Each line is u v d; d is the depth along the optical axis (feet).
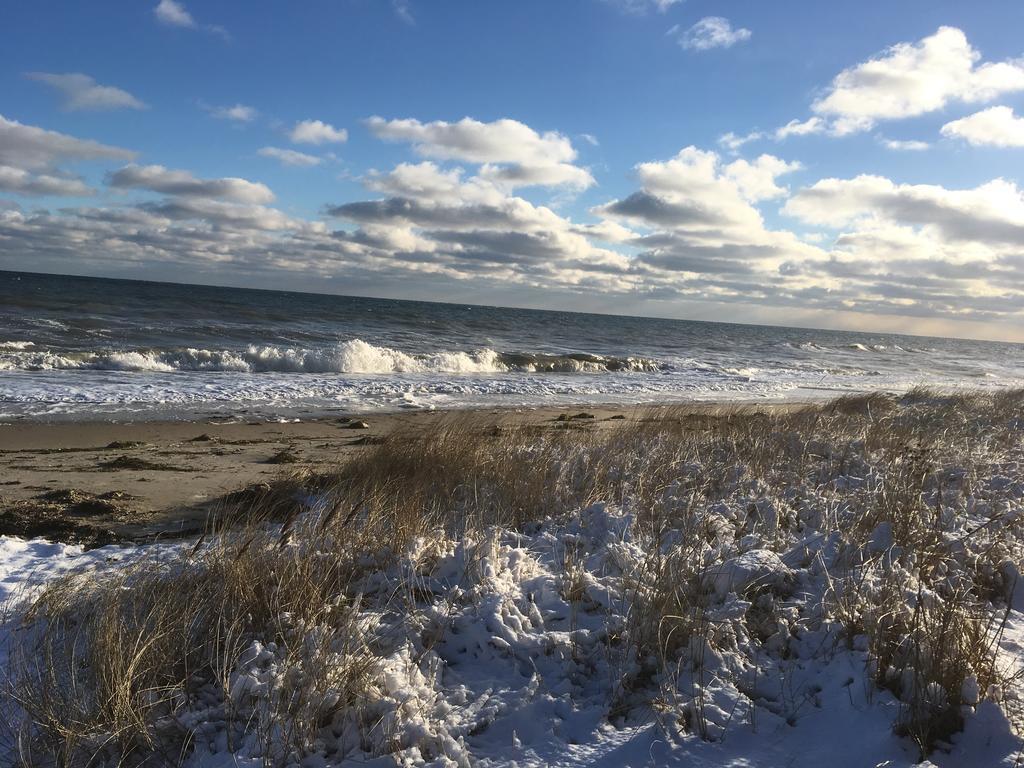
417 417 47.73
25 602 14.44
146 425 40.19
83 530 20.94
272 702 10.34
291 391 56.29
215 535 17.65
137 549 18.75
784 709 10.94
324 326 131.03
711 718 10.53
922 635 11.25
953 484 22.72
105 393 49.93
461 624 12.96
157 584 14.10
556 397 64.44
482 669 12.10
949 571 15.24
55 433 36.42
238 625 12.39
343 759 9.68
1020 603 14.88
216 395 52.26
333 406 50.78
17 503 23.40
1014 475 23.90
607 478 22.91
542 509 20.40
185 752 9.93
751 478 22.77
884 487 19.56
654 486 21.48
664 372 99.66
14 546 18.84
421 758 9.55
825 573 14.06
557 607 13.66
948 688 10.32
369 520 16.81
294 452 34.01
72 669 11.21
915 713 9.95
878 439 29.45
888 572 13.98
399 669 11.37
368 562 15.31
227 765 9.55
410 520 17.01
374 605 13.69
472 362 87.30
